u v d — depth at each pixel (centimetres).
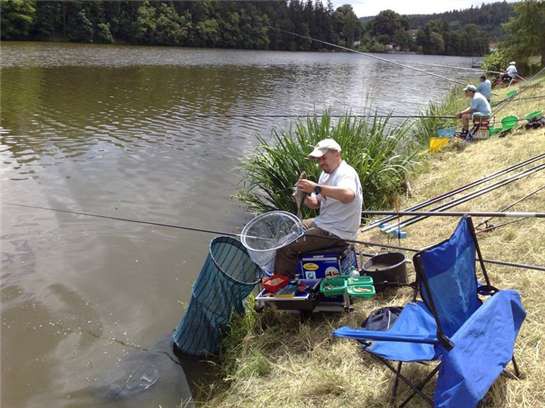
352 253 464
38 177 962
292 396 357
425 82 3225
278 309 439
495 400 310
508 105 1525
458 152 990
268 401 359
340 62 5041
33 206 797
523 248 501
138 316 525
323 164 446
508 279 449
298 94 2428
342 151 744
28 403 409
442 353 280
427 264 293
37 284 580
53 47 4853
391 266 475
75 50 4638
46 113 1600
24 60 3425
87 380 433
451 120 1332
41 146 1192
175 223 770
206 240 708
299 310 438
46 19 5609
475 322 292
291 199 749
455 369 270
